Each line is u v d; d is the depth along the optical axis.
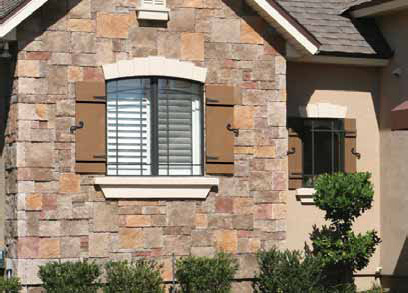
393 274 20.47
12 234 17.48
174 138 18.45
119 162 18.08
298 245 20.12
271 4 18.48
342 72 20.89
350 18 21.42
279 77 19.05
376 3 20.48
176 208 18.14
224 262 17.67
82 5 17.73
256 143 18.81
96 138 17.69
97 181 17.56
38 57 17.41
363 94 21.03
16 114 17.31
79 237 17.52
